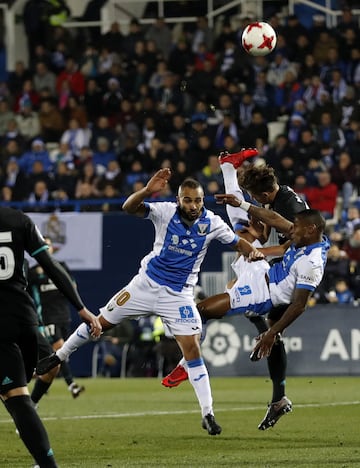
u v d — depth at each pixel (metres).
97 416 32.28
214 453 22.64
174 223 24.80
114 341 53.34
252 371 50.69
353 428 27.59
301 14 74.75
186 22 75.56
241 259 26.52
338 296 51.38
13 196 63.28
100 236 54.41
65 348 25.64
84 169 62.97
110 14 77.25
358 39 68.38
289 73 66.62
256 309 26.02
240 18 73.00
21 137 68.44
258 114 62.34
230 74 67.38
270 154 59.88
